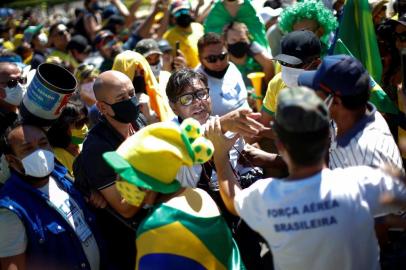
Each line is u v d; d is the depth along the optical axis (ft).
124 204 9.00
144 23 22.47
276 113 6.63
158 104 13.10
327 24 13.47
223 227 8.02
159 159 7.51
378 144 7.71
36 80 9.41
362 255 6.76
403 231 8.13
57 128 11.26
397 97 12.25
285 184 6.73
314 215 6.56
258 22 17.43
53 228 8.77
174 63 17.53
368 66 11.96
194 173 9.34
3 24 34.83
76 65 23.88
